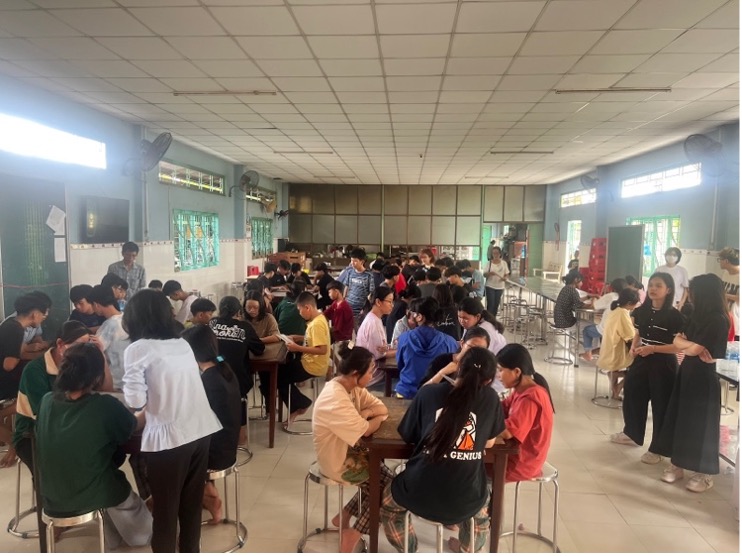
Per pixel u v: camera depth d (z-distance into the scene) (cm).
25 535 258
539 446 236
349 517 258
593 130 638
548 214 1319
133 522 247
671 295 347
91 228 528
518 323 879
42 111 464
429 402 207
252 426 413
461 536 235
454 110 540
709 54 370
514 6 292
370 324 387
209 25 322
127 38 343
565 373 582
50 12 304
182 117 577
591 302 668
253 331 356
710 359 301
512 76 424
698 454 306
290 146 777
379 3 289
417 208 1353
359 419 223
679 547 256
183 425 208
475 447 195
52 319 471
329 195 1362
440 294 394
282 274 786
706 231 645
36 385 241
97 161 549
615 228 826
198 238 838
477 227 1347
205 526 272
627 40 344
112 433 208
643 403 361
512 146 759
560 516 284
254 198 1122
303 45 355
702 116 560
